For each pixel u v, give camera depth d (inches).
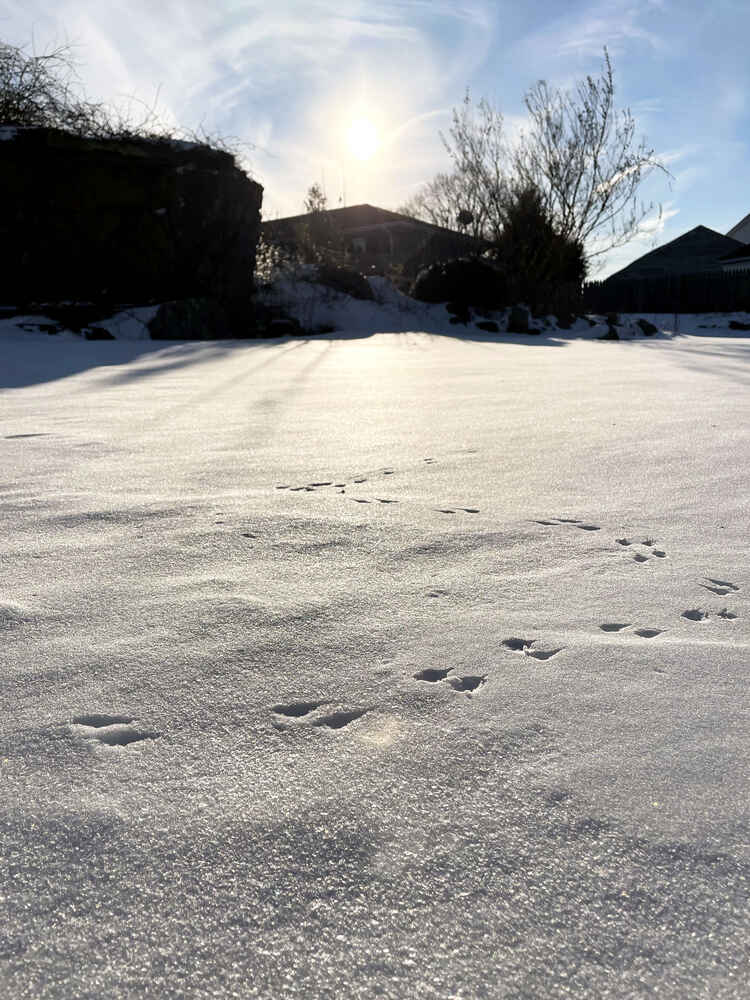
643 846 33.3
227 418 150.9
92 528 79.7
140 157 396.2
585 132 654.5
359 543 74.9
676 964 27.7
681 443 122.6
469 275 592.1
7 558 70.7
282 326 483.8
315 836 34.1
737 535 77.2
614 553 72.2
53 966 27.5
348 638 54.4
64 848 33.2
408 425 142.8
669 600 61.2
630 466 107.1
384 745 41.3
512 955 28.1
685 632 55.4
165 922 29.4
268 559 70.6
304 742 41.6
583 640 54.1
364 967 27.6
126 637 54.4
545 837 33.9
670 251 1434.5
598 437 128.6
